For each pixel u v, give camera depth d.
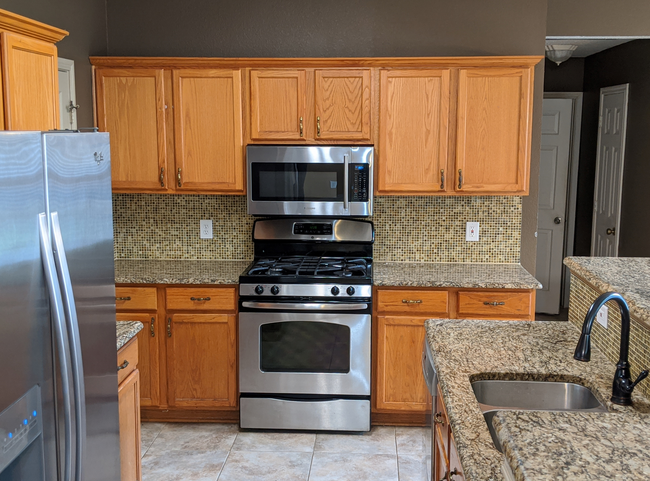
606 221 5.44
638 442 1.29
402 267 3.99
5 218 1.44
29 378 1.54
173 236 4.22
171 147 3.83
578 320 2.64
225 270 3.88
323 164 3.71
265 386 3.65
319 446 3.54
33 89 2.54
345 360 3.61
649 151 4.66
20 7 3.11
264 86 3.75
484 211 4.09
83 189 1.81
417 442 3.58
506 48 3.94
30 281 1.54
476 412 1.76
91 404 1.90
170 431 3.74
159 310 3.70
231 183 3.84
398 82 3.72
